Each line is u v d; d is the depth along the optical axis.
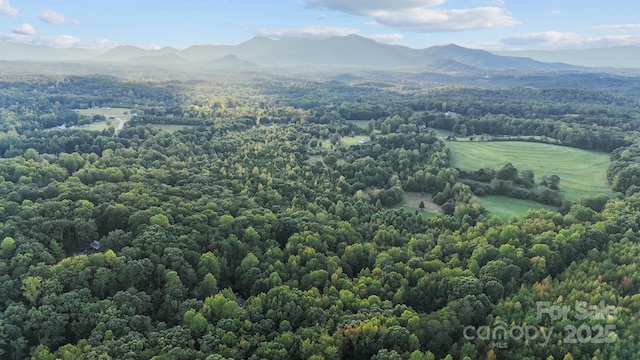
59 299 85.31
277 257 108.75
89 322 82.62
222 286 103.75
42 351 75.81
